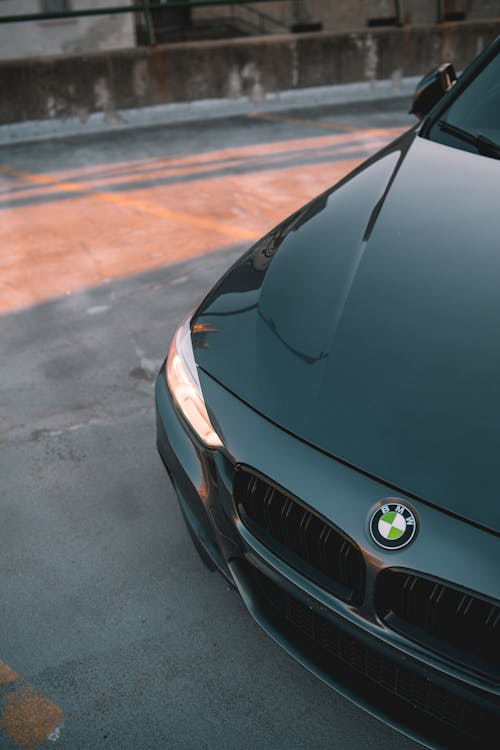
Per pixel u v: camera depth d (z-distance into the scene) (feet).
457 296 6.04
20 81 21.27
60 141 21.62
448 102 9.07
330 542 5.14
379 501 4.92
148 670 6.97
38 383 10.81
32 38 45.55
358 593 5.04
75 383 10.78
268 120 23.02
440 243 6.62
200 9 54.65
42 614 7.52
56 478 9.16
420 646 4.88
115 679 6.91
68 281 13.55
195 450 6.11
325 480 5.13
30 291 13.24
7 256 14.60
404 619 4.96
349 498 5.01
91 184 18.26
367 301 6.12
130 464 9.33
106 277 13.64
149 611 7.51
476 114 8.68
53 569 8.00
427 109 10.42
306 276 6.57
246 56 23.24
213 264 13.99
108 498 8.86
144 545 8.23
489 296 6.01
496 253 6.44
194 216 16.16
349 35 24.17
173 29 54.44
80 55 21.59
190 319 7.08
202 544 6.50
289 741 6.38
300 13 57.41
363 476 5.05
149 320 12.23
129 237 15.24
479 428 5.06
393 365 5.56
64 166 19.62
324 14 58.18
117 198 17.31
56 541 8.32
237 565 6.12
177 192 17.54
